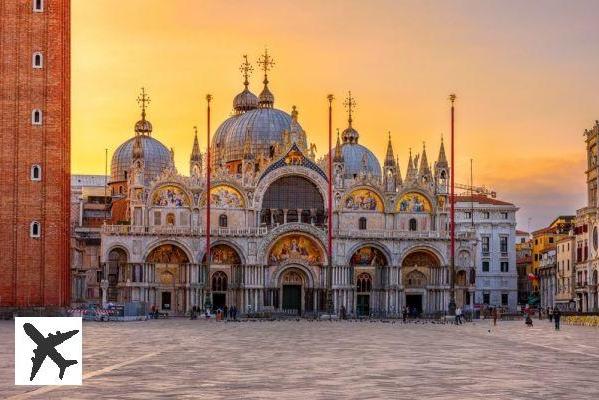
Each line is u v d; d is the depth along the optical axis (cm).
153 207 16000
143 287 15538
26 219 11406
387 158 17162
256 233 16050
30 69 11506
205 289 15125
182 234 15750
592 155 15925
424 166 17200
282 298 16288
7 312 11225
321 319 14300
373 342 7019
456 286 16688
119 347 6119
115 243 15500
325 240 16238
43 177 11469
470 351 5922
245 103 19875
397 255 16500
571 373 4284
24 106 11481
